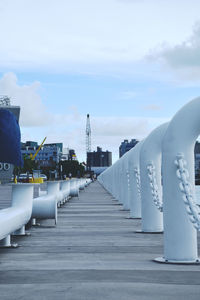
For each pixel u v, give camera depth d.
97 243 8.91
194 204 6.31
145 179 10.59
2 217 7.28
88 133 187.38
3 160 5.84
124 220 13.80
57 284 5.33
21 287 5.19
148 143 10.56
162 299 4.63
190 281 5.43
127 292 4.93
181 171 6.41
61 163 156.75
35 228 11.64
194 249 6.66
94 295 4.80
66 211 17.41
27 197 9.16
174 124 6.63
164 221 6.79
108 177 38.12
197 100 6.62
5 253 7.71
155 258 7.12
